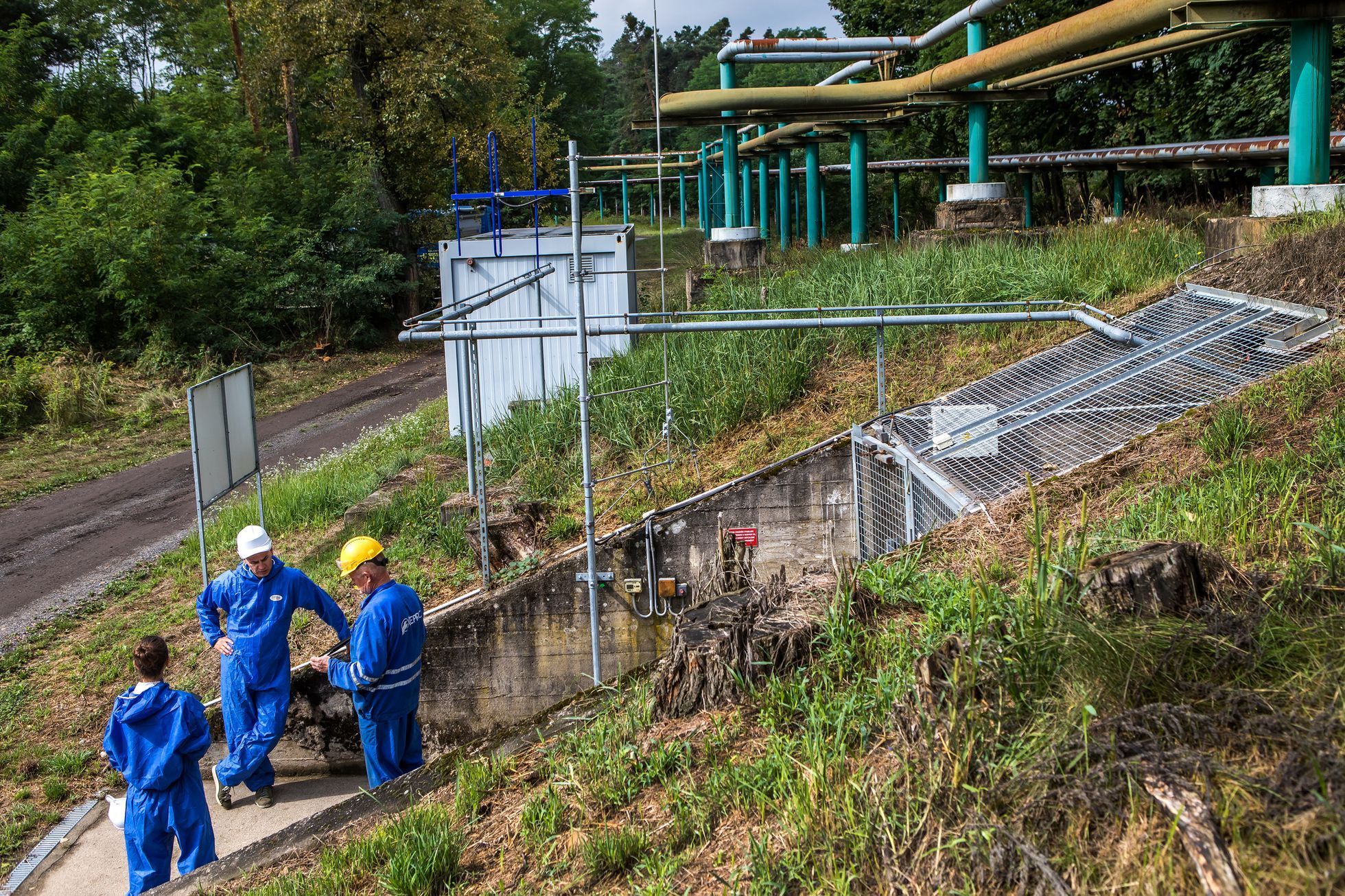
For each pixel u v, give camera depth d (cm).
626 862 341
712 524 746
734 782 354
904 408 793
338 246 2842
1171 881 233
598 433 961
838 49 1597
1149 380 648
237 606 634
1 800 653
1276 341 619
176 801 524
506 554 784
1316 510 425
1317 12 816
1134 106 2312
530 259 1252
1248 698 274
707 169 2916
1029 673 319
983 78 1317
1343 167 1584
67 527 1258
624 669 741
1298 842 227
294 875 394
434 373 2455
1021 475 563
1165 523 443
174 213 2516
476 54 3081
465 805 407
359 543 580
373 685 570
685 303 1666
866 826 294
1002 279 970
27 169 2909
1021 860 258
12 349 2308
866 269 1138
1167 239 995
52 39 3828
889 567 457
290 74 3303
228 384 866
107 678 783
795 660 405
